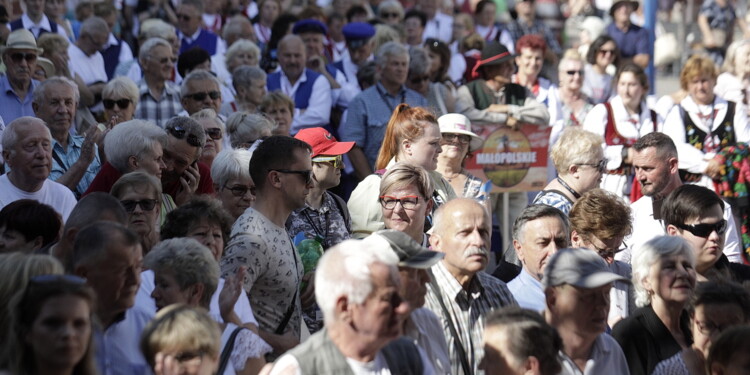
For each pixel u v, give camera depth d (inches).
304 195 685.3
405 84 1228.5
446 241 605.0
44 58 1157.7
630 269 759.7
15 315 456.4
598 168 886.4
